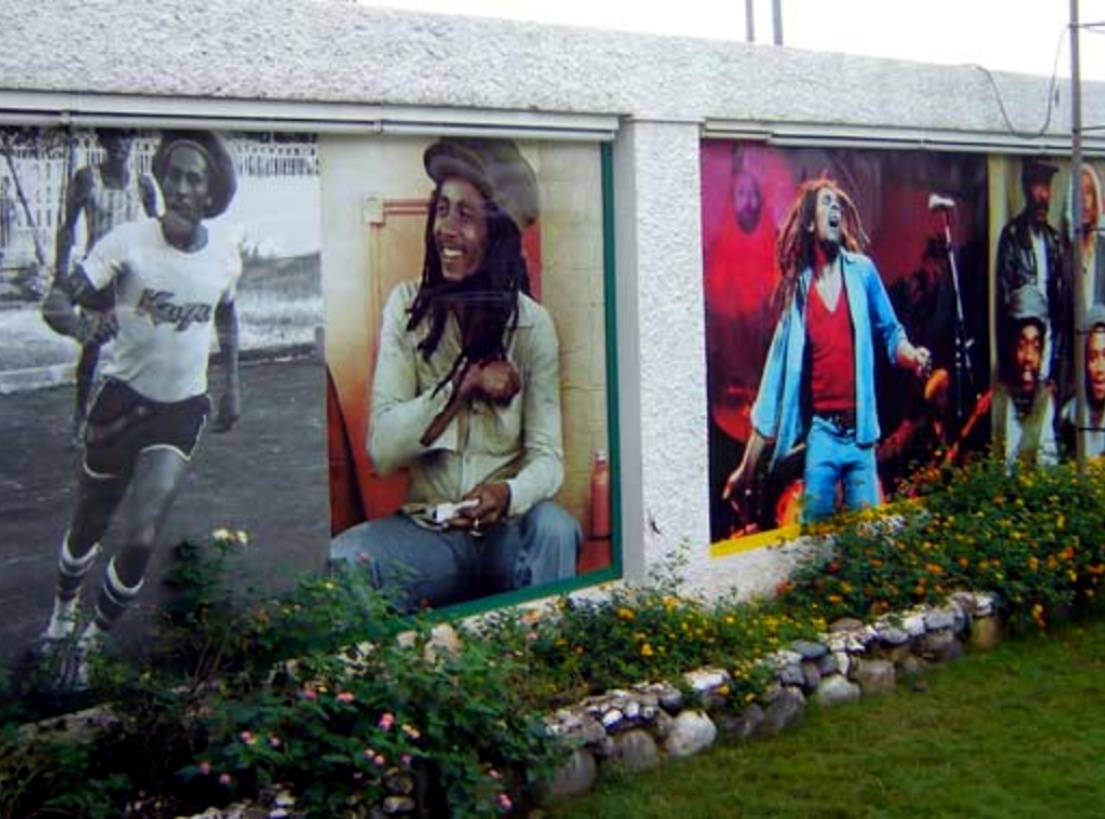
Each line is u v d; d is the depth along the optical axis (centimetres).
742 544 847
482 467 718
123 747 552
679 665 678
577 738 608
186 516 608
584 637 689
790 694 698
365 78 647
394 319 677
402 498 686
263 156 626
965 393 1014
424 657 594
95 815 511
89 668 563
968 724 708
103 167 577
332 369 655
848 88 895
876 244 941
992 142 1016
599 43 739
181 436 605
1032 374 1073
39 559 567
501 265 720
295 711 539
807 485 892
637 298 763
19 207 556
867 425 934
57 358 568
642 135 761
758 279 856
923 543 852
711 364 827
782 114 848
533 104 712
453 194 698
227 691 563
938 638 790
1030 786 637
